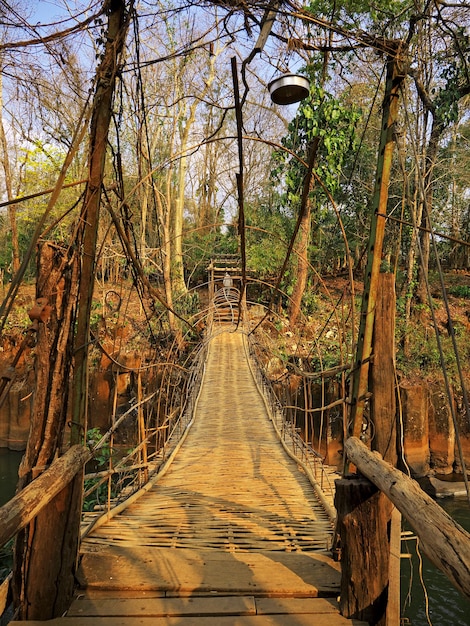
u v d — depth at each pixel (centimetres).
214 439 529
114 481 494
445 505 717
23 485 172
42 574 170
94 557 208
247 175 1639
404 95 190
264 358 996
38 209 1039
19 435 957
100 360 905
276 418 618
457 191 1216
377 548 173
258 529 256
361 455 181
